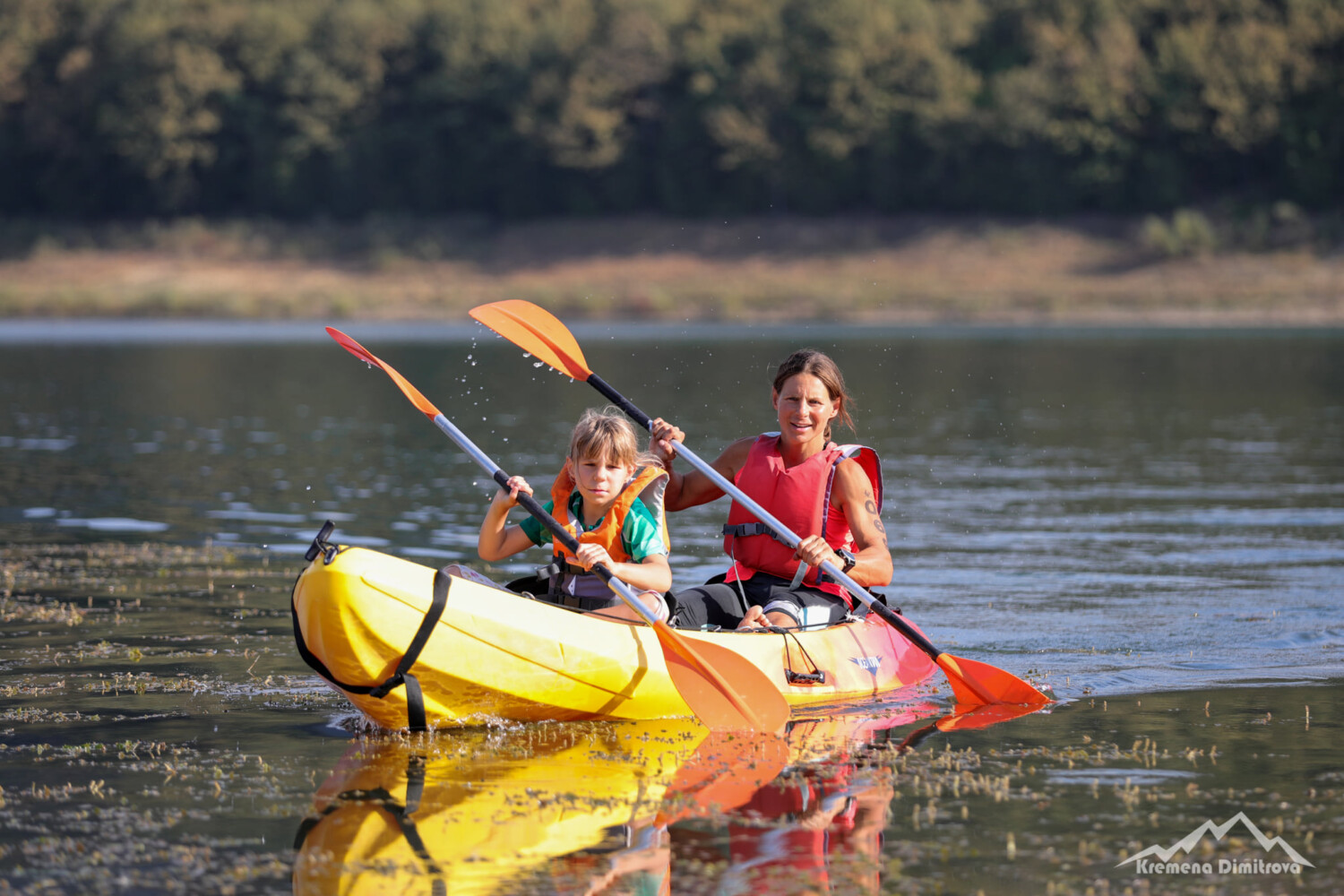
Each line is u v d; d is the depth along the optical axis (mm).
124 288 161750
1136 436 44844
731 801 11914
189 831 11102
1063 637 18375
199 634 18406
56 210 185000
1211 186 155000
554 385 69312
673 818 11477
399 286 159125
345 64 178375
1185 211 150625
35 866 10367
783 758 13250
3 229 177875
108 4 182375
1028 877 10203
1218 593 21062
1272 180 152375
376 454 40312
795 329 124188
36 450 41500
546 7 182375
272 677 16203
